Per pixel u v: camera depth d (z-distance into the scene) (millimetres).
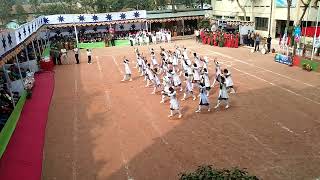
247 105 18203
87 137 15383
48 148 14477
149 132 15500
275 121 15852
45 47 37469
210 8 49344
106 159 13273
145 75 24750
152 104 19375
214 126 15711
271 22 39344
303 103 18047
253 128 15211
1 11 48688
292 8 35812
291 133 14516
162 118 17125
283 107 17609
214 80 22938
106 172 12336
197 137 14656
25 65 27828
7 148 14445
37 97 21875
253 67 26844
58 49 37969
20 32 23188
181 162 12648
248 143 13812
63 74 28391
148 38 41969
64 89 23641
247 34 37094
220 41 37219
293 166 11953
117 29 46594
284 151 13023
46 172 12570
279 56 28031
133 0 60219
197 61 26094
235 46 36406
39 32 33875
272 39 39375
